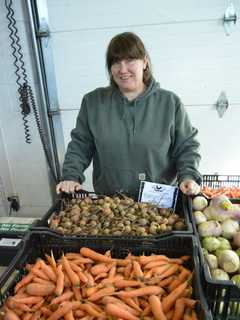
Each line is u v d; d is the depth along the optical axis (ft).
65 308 2.57
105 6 6.49
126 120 4.35
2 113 7.68
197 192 3.90
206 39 6.56
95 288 2.79
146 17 6.50
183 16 6.41
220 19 6.35
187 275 2.90
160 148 4.32
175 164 4.68
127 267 3.02
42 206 8.77
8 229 5.80
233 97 7.03
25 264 3.09
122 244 3.23
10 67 7.18
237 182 6.64
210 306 2.54
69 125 7.69
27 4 6.49
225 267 2.93
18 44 6.93
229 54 6.64
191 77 6.92
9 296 2.76
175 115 4.33
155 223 3.55
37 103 7.52
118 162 4.50
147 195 4.10
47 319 2.60
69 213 3.83
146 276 2.89
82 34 6.76
